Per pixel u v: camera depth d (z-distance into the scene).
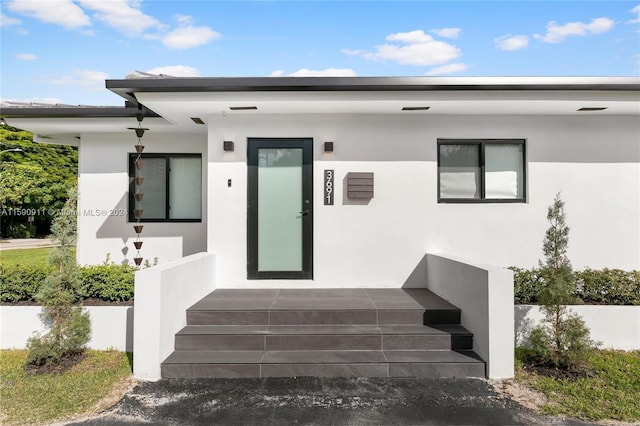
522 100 5.12
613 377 4.02
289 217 6.09
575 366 4.20
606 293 5.09
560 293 4.23
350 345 4.41
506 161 6.20
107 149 7.38
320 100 5.10
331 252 6.04
